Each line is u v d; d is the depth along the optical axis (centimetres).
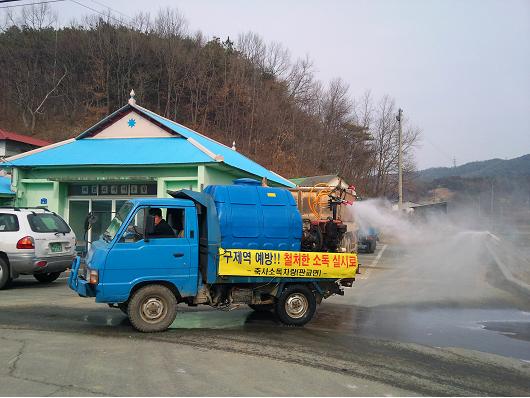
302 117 5684
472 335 809
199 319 877
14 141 3238
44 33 6172
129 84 5412
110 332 748
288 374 560
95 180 1867
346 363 616
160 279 757
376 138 5972
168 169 1812
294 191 1089
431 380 562
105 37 5666
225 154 2122
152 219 741
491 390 535
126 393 482
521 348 727
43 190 1947
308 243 898
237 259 795
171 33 5672
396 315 973
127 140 2011
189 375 544
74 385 502
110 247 732
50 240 1195
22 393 475
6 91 5841
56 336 712
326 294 887
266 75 5791
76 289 772
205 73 5275
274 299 848
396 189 5762
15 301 1003
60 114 5819
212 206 800
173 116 5075
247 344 695
